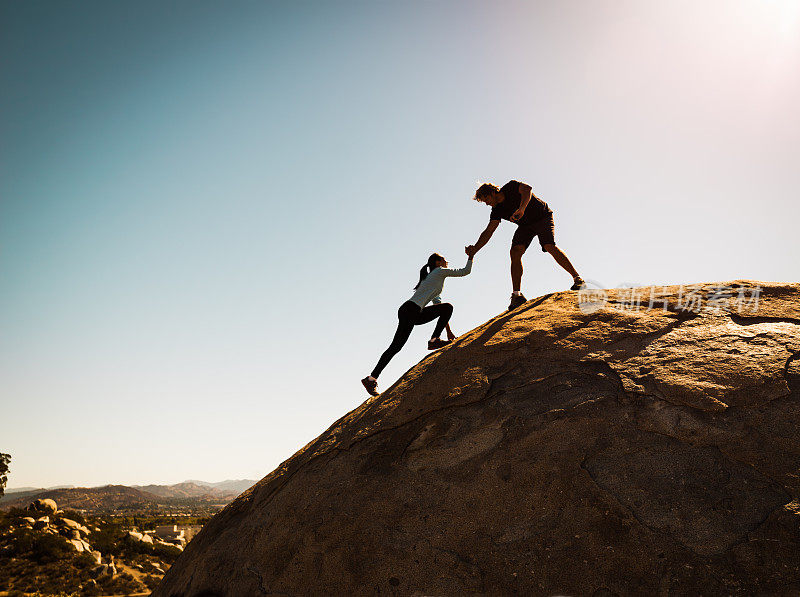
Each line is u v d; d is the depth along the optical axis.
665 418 2.66
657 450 2.53
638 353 3.14
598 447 2.62
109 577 42.16
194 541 4.04
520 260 5.21
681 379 2.83
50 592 36.62
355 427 3.62
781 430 2.46
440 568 2.39
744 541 2.09
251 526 3.36
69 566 42.50
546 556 2.27
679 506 2.28
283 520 3.13
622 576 2.12
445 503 2.65
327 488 3.13
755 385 2.70
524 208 4.85
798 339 2.95
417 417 3.30
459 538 2.48
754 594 1.93
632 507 2.32
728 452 2.43
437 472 2.85
